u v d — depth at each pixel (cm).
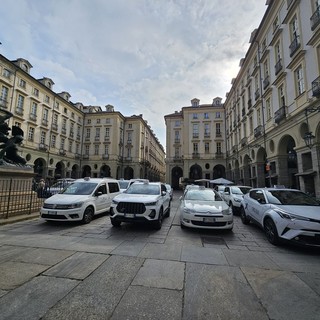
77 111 4469
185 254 458
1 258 413
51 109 3656
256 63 2131
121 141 4816
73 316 242
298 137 1312
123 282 325
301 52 1263
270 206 598
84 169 4659
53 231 634
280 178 1570
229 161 3581
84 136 4681
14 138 1064
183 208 702
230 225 655
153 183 880
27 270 360
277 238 529
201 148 3966
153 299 280
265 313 256
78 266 381
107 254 446
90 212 783
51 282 320
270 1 1673
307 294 302
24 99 3058
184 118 4131
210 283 329
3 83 2709
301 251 496
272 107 1733
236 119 3022
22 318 237
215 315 250
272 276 358
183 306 266
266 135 1830
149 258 429
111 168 4447
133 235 609
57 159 3797
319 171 1105
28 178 1009
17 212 809
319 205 598
